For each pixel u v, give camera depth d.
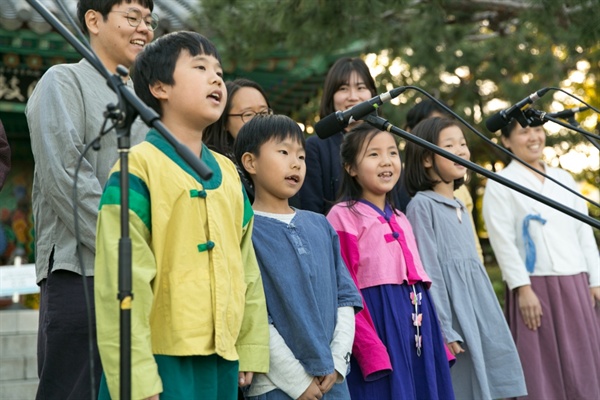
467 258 5.73
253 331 4.07
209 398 3.76
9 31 9.70
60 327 4.25
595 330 6.45
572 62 12.67
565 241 6.52
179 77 3.93
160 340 3.72
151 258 3.69
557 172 6.84
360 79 6.22
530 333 6.32
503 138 6.90
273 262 4.46
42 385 4.26
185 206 3.79
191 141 3.98
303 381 4.30
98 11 4.68
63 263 4.27
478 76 12.96
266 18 9.06
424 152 5.94
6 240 12.90
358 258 5.08
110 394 3.55
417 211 5.71
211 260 3.80
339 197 5.46
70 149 4.28
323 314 4.47
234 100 5.55
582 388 6.29
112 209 3.69
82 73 4.57
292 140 4.69
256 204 4.73
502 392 5.59
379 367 4.69
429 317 5.13
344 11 8.59
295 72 10.84
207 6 9.58
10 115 11.91
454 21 10.48
